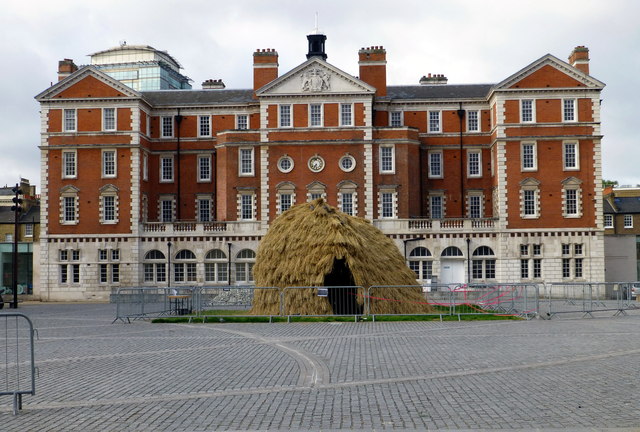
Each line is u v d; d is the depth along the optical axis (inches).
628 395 625.6
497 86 2805.1
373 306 1521.9
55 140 2888.8
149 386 706.2
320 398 633.6
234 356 923.4
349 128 2829.7
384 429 519.2
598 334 1133.7
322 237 1550.2
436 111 3053.6
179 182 3063.5
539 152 2792.8
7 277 3221.0
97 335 1222.3
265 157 2844.5
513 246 2765.7
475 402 606.5
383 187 2817.4
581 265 2765.7
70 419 566.9
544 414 557.3
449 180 3021.7
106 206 2869.1
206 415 571.8
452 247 2785.4
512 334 1151.6
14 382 739.4
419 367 804.6
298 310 1517.0
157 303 1803.6
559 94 2800.2
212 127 3093.0
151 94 3206.2
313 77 2854.3
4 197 3964.1
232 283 2805.1
